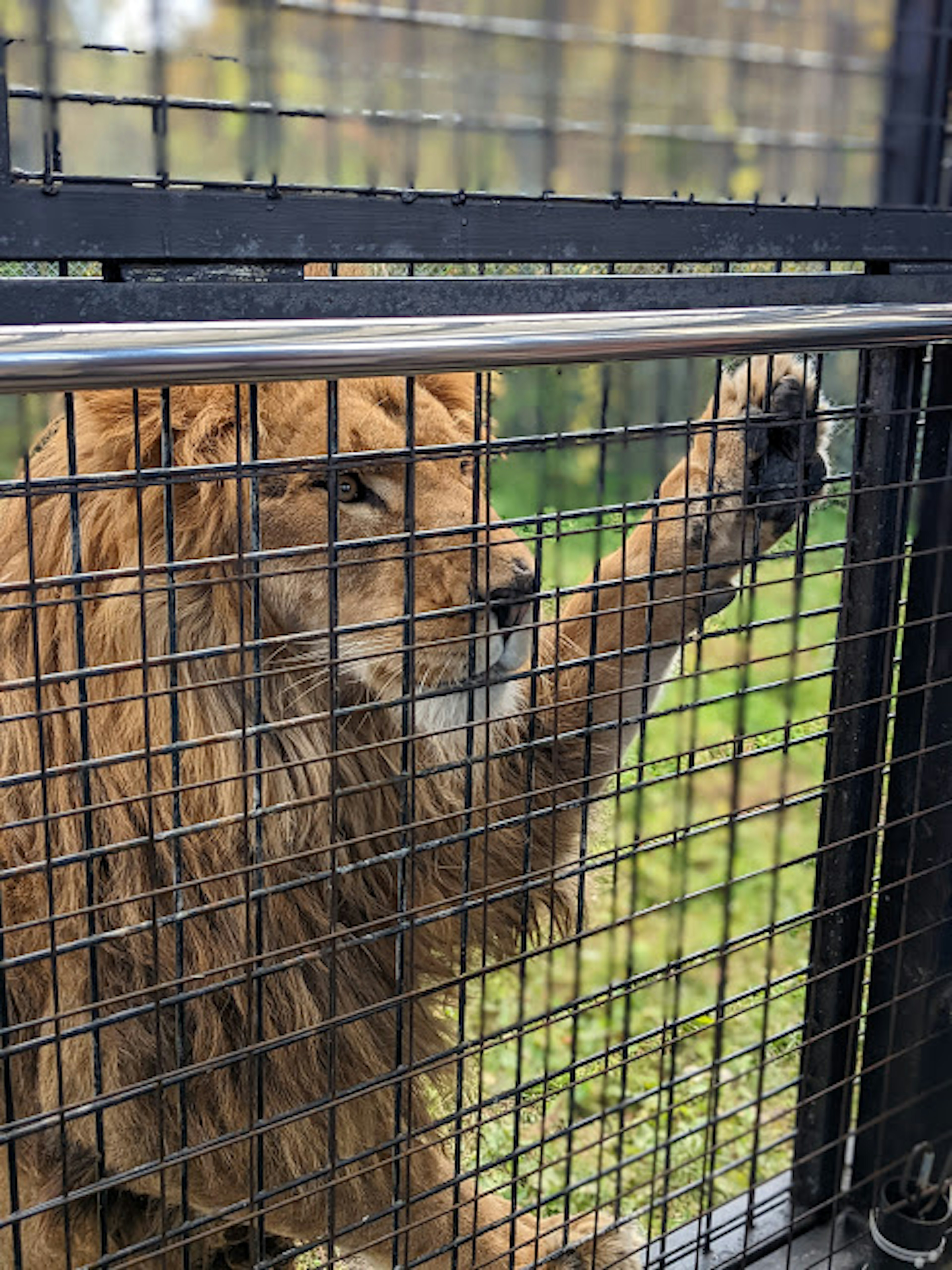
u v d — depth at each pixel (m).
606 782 2.72
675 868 4.15
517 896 2.41
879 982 2.65
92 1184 2.02
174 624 1.60
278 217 1.58
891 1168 2.61
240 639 1.70
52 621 2.15
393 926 2.26
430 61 1.79
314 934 2.32
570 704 1.99
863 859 2.54
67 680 1.49
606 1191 3.17
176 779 1.68
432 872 2.46
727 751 4.63
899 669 2.52
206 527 2.13
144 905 2.16
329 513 1.64
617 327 1.73
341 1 1.70
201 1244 2.66
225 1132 2.29
